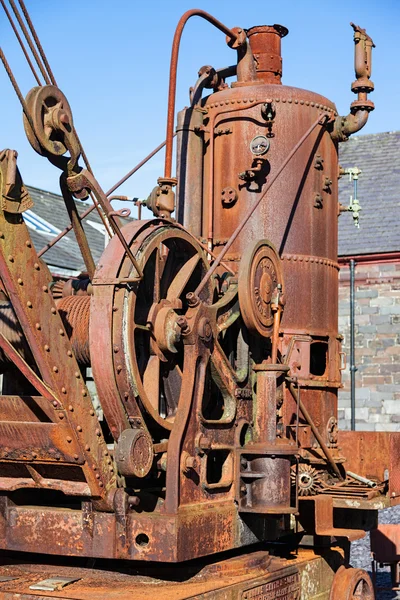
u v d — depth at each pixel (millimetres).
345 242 20250
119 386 5211
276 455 5863
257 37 8164
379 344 19797
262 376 6086
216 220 7520
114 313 5211
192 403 5465
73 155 5238
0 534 5441
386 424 19562
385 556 9461
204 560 5922
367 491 7191
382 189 21547
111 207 5328
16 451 5312
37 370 5551
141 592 5188
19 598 5102
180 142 7586
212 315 5730
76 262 19234
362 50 7965
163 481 5816
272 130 7492
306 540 7184
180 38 6219
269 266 6238
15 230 4934
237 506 5816
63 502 5992
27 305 4973
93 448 5219
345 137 7930
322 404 7586
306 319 7535
